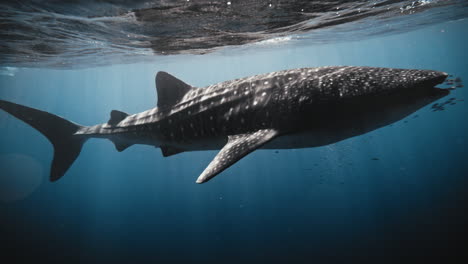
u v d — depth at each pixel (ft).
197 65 122.01
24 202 117.70
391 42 127.85
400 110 10.12
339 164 122.42
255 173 171.63
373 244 47.83
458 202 55.16
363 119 10.50
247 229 67.97
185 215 85.61
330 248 50.49
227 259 53.98
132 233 75.51
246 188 125.80
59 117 21.98
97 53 52.06
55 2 21.42
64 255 62.13
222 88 14.05
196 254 58.23
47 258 59.93
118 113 20.35
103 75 141.69
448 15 64.69
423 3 40.52
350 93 10.39
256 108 12.03
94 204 117.39
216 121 13.50
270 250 54.70
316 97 10.75
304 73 12.09
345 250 48.34
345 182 104.63
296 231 62.44
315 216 70.90
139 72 138.41
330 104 10.53
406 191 76.33
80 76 141.79
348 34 65.21
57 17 25.67
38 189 165.48
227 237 64.59
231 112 12.91
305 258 48.80
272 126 11.39
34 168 294.66
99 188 168.66
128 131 18.93
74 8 22.91
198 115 14.30
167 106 16.56
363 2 31.83
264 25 35.88
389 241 47.44
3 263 56.03
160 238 69.41
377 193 82.79
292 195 94.02
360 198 81.20
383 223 56.29
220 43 48.01
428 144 195.21
